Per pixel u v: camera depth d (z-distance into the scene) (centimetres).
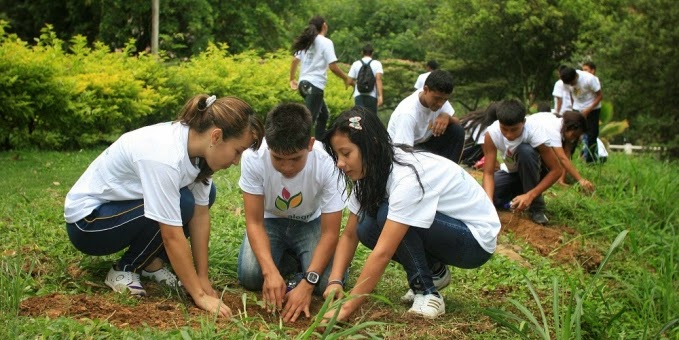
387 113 2916
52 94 962
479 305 435
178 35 1891
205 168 386
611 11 2408
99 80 1020
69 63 1053
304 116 364
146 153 373
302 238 447
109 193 391
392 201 364
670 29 1797
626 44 1827
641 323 448
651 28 1820
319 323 326
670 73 1803
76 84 987
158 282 425
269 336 344
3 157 892
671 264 509
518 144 641
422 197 365
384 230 366
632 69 1841
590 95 1055
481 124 890
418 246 391
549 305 455
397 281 470
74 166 851
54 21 2072
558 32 2478
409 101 614
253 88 1273
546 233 638
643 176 855
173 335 329
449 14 2655
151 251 400
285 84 1346
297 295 392
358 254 518
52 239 480
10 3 2109
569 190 752
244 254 432
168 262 441
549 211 714
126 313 360
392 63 2834
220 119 365
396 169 368
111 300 383
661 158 1858
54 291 390
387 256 365
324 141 377
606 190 804
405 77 2772
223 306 379
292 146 361
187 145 375
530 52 2580
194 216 406
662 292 476
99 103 1021
